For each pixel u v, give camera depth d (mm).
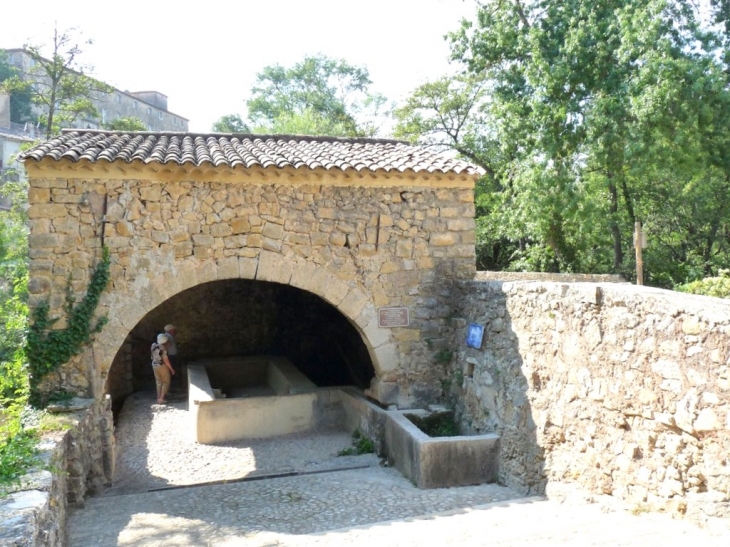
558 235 16109
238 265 7918
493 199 20422
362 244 8344
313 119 28438
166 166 7539
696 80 11602
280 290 14352
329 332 14383
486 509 5750
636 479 4961
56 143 7930
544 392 6270
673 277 16578
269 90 34438
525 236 18359
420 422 8188
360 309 8344
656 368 4746
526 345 6625
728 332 4086
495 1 15648
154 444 9289
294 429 9812
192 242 7785
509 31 14953
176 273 7719
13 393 7020
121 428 10195
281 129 27781
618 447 5184
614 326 5238
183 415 10969
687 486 4445
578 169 14430
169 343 12844
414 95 22453
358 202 8336
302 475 7512
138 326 13680
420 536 4812
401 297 8484
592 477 5500
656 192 16875
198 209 7805
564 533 4438
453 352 8438
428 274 8562
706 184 16172
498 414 7145
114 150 7832
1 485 4051
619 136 12609
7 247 16359
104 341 7480
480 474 6992
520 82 14891
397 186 8438
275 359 13453
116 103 38906
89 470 7102
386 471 7590
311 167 7906
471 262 8672
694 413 4359
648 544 3918
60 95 22500
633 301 5020
